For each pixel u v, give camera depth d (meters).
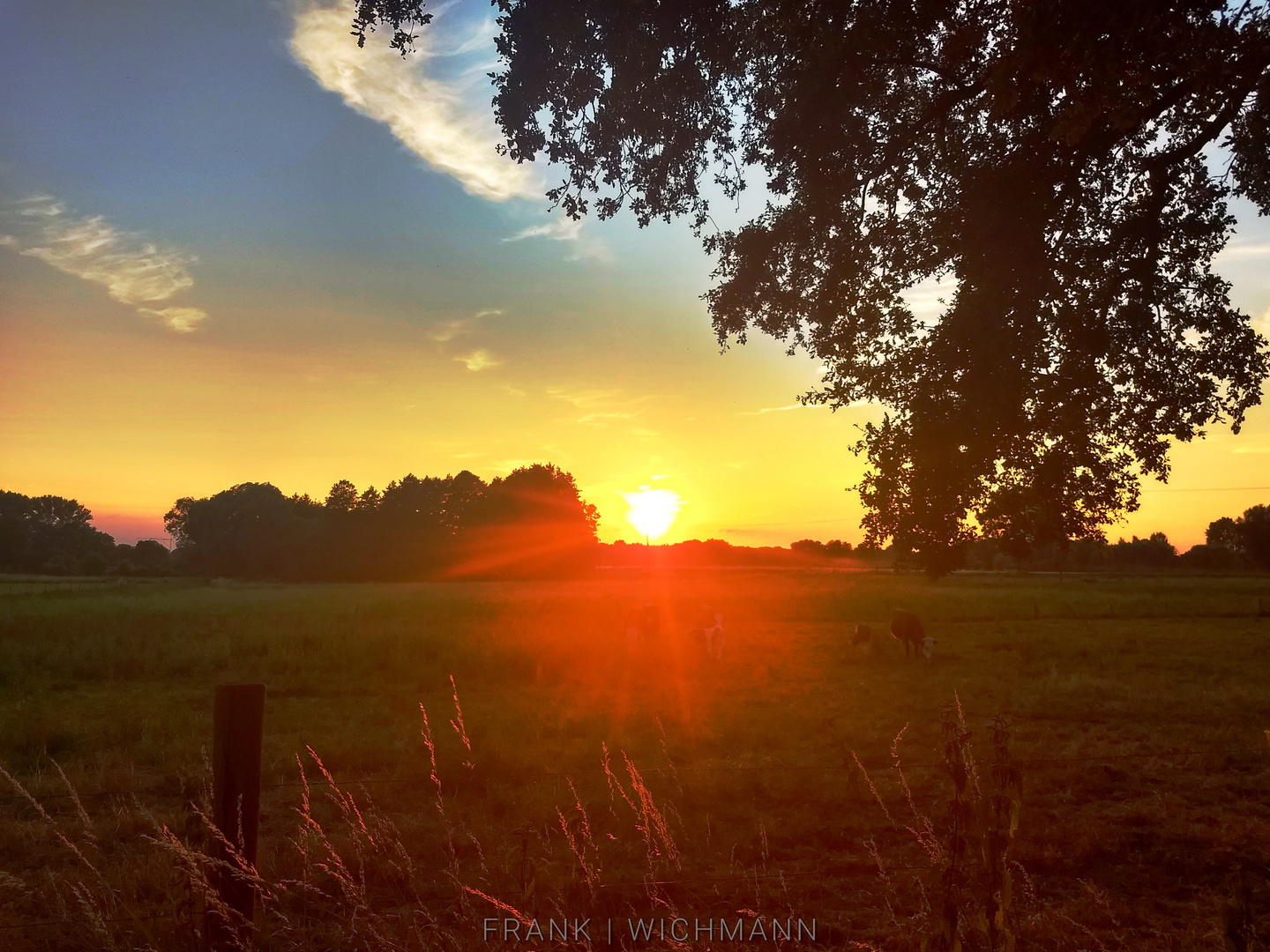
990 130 8.52
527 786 7.39
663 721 10.82
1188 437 8.55
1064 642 21.09
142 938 4.14
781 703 12.64
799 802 7.11
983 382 7.96
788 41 8.04
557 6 7.30
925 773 7.95
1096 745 9.21
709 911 4.89
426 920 4.53
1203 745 9.15
